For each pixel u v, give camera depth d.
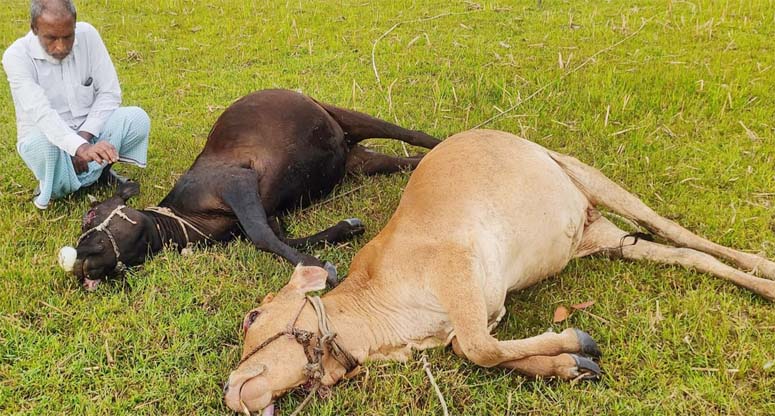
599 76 6.92
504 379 3.53
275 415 3.34
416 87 7.26
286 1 10.28
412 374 3.57
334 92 7.22
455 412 3.40
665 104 6.34
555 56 7.74
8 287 4.35
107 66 5.61
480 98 6.80
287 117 5.25
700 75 6.85
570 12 9.22
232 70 8.08
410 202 4.21
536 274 4.19
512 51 7.98
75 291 4.38
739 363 3.50
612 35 8.26
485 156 4.26
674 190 5.14
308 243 4.81
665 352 3.61
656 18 8.74
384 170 5.76
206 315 4.16
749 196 4.98
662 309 3.92
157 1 10.48
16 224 5.07
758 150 5.53
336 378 3.50
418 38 8.04
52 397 3.60
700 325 3.75
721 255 4.27
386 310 3.76
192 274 4.43
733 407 3.26
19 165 6.08
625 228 4.83
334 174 5.47
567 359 3.48
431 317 3.75
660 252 4.31
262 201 5.09
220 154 5.17
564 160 4.62
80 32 5.46
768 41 7.76
